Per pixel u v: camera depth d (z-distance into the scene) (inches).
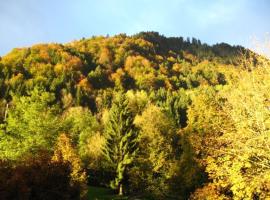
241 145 542.6
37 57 7027.6
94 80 6683.1
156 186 1640.0
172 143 1779.0
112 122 2174.0
